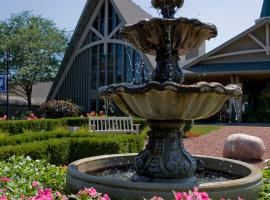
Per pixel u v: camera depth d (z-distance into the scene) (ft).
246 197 14.89
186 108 16.69
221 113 96.48
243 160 36.52
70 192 15.93
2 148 25.12
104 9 111.96
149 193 13.82
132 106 17.53
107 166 21.50
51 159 29.81
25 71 131.03
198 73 90.48
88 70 114.42
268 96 92.53
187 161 18.26
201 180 20.47
